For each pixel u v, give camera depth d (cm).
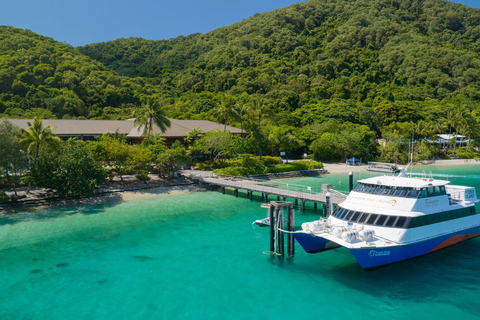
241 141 5912
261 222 3161
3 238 2778
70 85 12056
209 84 16338
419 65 17012
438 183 2395
